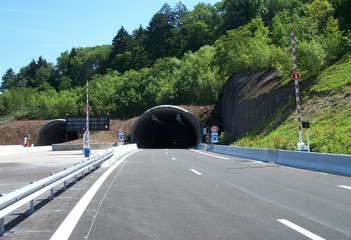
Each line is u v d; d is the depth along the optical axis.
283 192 10.85
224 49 63.88
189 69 81.94
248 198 9.95
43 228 7.13
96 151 46.53
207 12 132.00
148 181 13.90
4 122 90.75
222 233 6.49
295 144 25.64
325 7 53.75
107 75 114.81
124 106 86.19
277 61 45.38
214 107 67.06
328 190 11.10
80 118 49.00
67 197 10.74
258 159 24.33
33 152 50.25
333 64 37.31
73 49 149.00
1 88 178.75
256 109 44.38
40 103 99.62
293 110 35.16
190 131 87.06
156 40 129.12
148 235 6.45
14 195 6.89
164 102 79.31
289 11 84.62
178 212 8.31
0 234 6.68
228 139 50.22
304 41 38.72
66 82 132.12
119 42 132.62
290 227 6.84
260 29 69.31
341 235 6.27
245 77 54.97
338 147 21.67
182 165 20.97
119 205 9.24
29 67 167.25
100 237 6.39
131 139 62.78
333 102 30.59
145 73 96.62
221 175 15.55
